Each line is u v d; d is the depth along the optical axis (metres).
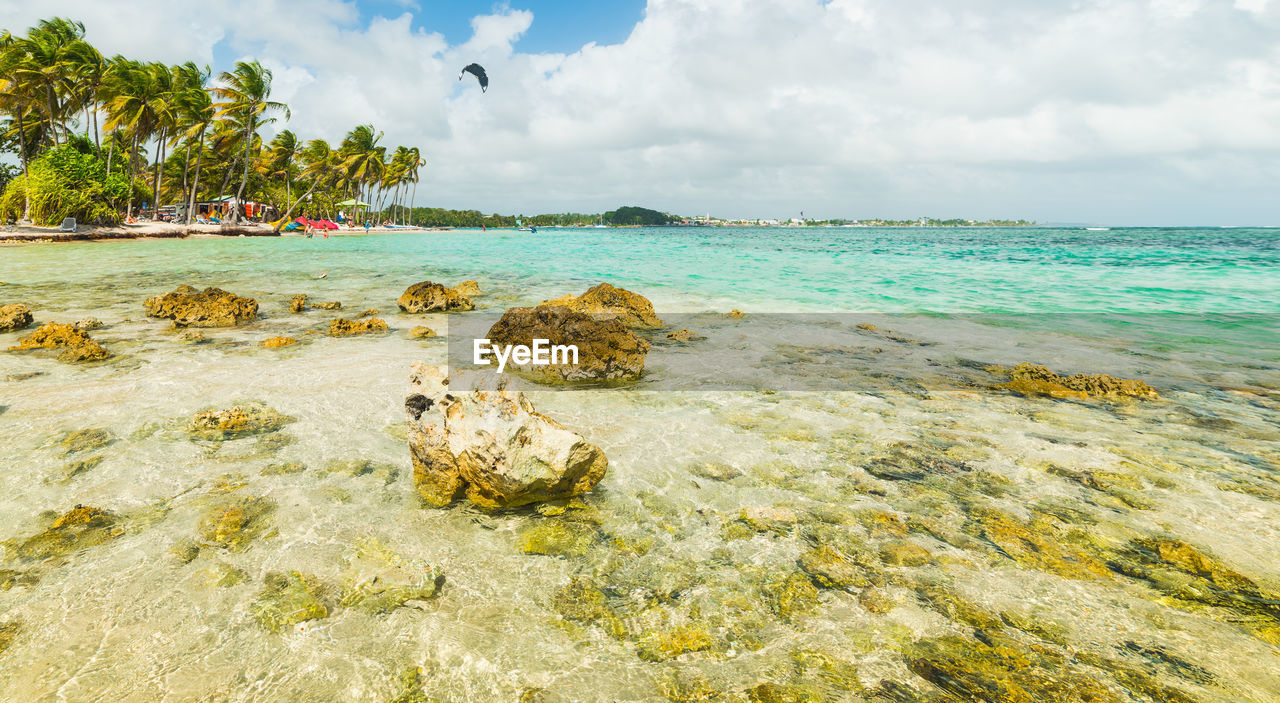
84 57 43.00
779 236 100.06
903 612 3.22
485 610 3.18
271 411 6.04
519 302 14.52
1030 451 5.43
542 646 2.94
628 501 4.40
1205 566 3.63
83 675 2.64
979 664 2.84
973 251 41.62
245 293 15.24
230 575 3.36
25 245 31.64
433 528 3.96
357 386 6.95
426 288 13.06
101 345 8.80
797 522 4.14
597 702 2.62
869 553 3.77
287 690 2.62
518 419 4.20
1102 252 39.50
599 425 6.04
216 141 57.84
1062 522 4.16
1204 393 7.41
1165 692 2.66
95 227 39.44
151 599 3.14
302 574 3.39
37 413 5.79
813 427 6.03
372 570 3.46
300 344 9.23
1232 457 5.30
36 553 3.49
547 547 3.77
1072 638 3.02
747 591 3.38
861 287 18.52
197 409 6.02
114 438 5.23
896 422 6.21
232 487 4.40
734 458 5.22
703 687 2.72
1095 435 5.85
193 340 9.35
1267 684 2.70
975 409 6.67
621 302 11.81
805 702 2.62
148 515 3.97
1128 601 3.31
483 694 2.64
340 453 5.08
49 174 37.53
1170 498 4.52
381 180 93.25
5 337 9.21
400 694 2.63
